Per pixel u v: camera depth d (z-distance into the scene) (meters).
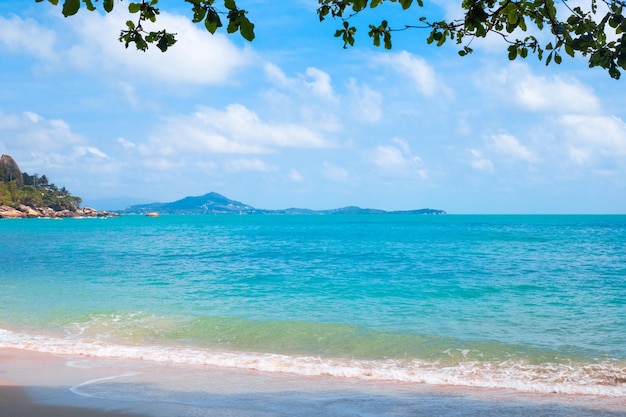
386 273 28.34
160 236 79.12
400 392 9.05
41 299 19.48
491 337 13.27
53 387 9.12
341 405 8.22
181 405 8.12
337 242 60.78
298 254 42.66
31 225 143.12
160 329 14.40
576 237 70.00
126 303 18.64
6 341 12.95
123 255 41.81
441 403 8.38
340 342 12.92
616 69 3.74
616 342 12.62
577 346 12.29
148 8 3.73
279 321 15.36
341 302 18.89
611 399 8.69
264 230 106.44
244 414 7.70
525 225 138.25
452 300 19.28
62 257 39.97
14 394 8.67
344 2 4.14
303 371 10.50
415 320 15.52
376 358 11.54
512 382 9.70
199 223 175.25
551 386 9.44
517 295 20.39
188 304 18.48
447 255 40.75
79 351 12.02
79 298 19.77
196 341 13.14
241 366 10.85
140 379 9.73
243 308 17.66
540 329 14.15
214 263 34.81
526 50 4.31
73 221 199.00
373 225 144.75
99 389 9.01
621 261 35.00
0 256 40.56
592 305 18.00
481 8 3.89
